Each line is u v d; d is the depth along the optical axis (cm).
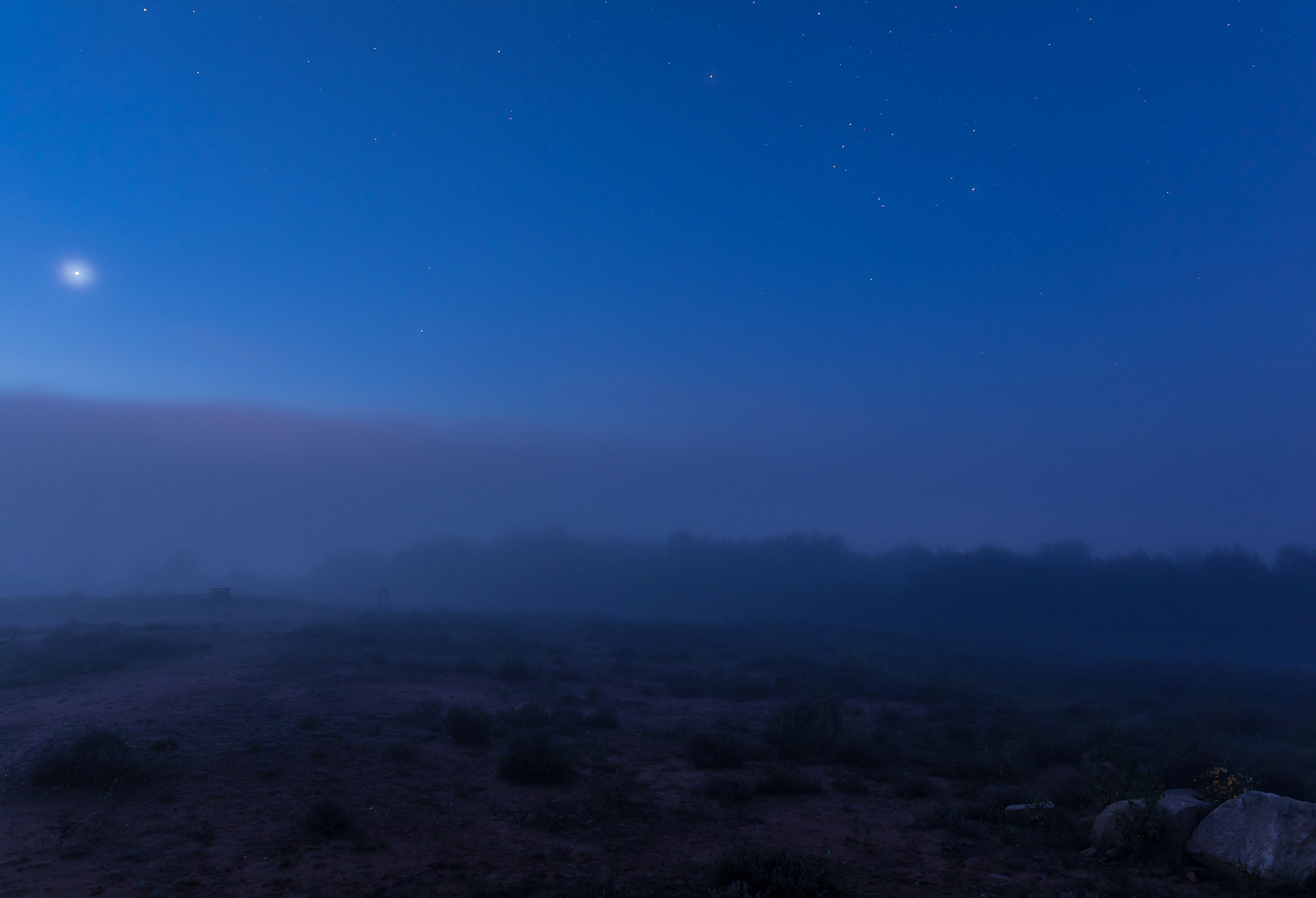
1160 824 935
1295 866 799
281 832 915
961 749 1623
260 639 3294
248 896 730
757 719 2006
